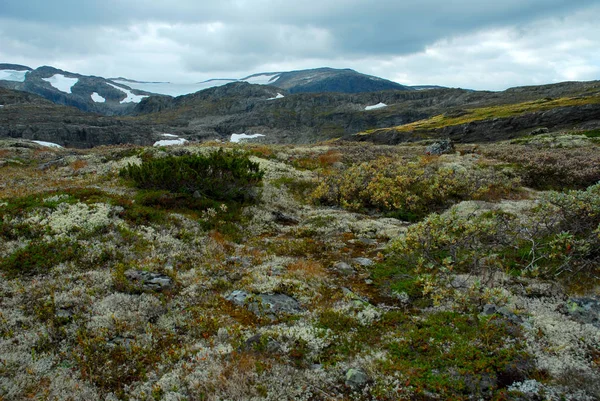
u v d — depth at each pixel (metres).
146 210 13.70
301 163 27.62
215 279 10.00
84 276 9.52
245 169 17.84
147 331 7.42
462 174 21.02
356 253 12.25
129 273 9.73
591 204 9.93
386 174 21.91
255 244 13.10
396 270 10.37
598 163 21.86
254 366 6.17
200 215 14.84
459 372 5.94
